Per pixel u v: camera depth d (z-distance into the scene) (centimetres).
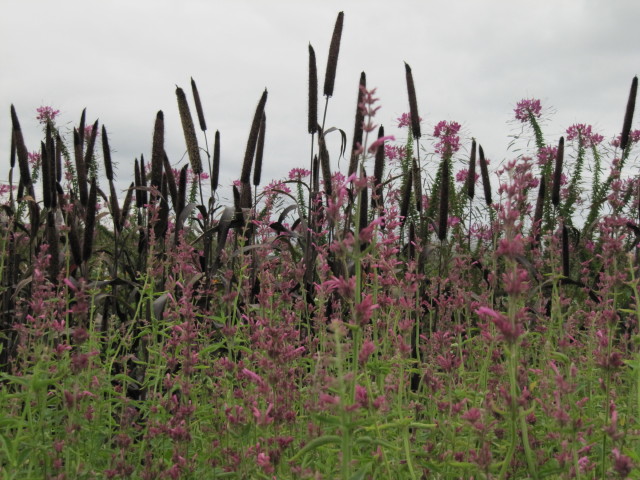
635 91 538
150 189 420
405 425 223
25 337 344
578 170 739
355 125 425
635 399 314
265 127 482
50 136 399
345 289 200
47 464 260
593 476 239
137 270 465
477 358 368
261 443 245
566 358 287
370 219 441
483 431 222
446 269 493
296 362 339
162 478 268
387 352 312
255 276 441
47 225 383
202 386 359
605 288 371
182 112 489
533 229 475
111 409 341
